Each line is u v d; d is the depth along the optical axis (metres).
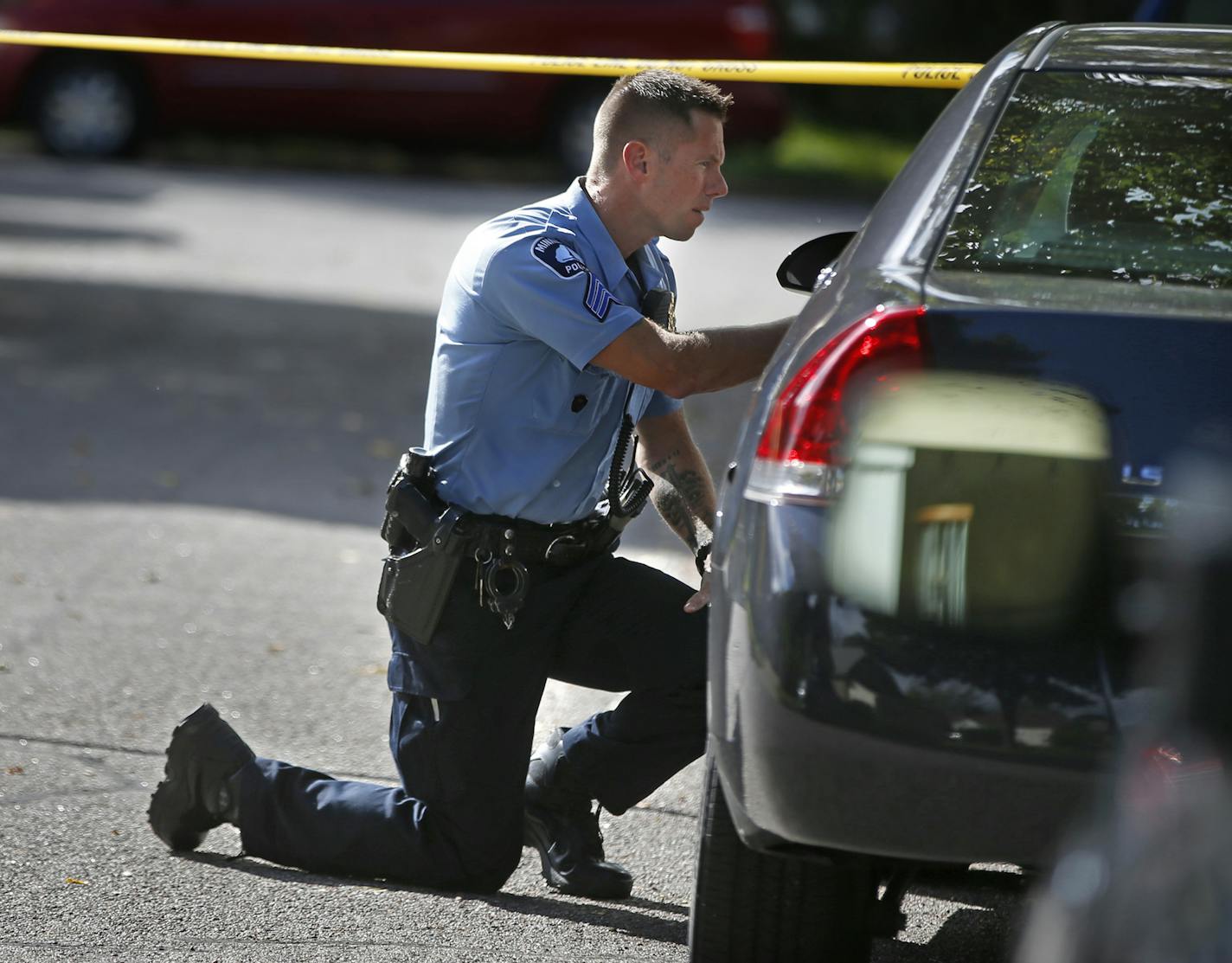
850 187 67.75
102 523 24.36
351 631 20.08
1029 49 11.55
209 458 28.55
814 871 9.96
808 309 9.69
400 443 30.34
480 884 12.89
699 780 16.03
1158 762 5.81
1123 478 8.06
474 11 59.44
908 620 8.23
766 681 8.51
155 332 38.31
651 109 12.18
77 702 17.11
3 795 14.52
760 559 8.63
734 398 35.25
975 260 9.88
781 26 83.31
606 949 11.93
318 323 40.38
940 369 8.40
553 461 12.37
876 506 8.34
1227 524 5.58
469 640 12.45
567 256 12.03
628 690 13.05
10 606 20.28
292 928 12.08
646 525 25.84
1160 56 11.27
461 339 12.40
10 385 32.91
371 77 59.81
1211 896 5.37
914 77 17.91
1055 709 8.00
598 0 59.59
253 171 62.84
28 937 11.72
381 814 12.90
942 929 12.59
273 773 13.23
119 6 60.38
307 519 25.25
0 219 50.94
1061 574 8.08
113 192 56.56
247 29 60.19
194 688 17.77
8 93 61.19
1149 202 10.35
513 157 66.06
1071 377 8.22
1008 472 8.16
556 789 13.16
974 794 8.16
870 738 8.24
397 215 55.25
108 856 13.37
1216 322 8.16
